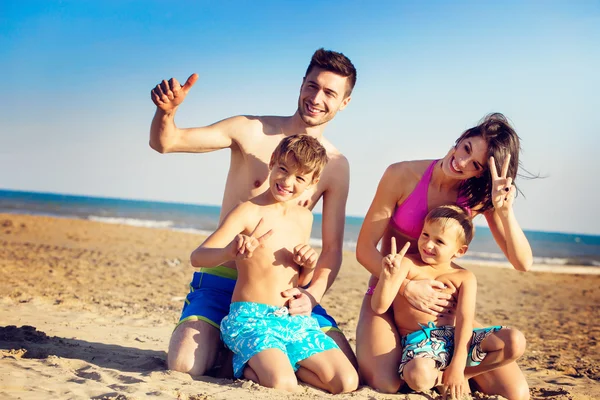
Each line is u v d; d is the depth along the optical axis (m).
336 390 3.55
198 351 3.78
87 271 11.21
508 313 10.41
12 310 6.41
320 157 3.80
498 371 3.86
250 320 3.71
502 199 3.76
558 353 6.62
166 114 3.75
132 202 81.31
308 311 3.85
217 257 3.56
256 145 4.21
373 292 4.00
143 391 3.18
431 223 3.91
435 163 4.10
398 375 3.74
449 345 3.75
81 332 5.45
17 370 3.51
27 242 16.39
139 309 7.52
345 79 4.17
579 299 13.53
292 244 3.90
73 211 43.28
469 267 20.23
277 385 3.44
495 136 3.77
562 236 72.06
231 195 4.26
